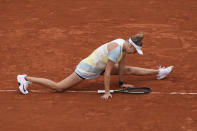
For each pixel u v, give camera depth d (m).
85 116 20.03
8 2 43.62
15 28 35.31
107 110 20.59
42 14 39.41
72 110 20.64
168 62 27.25
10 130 18.88
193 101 21.45
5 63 27.44
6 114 20.41
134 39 21.16
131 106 20.97
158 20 37.06
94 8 41.22
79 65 22.42
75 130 18.80
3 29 35.06
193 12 39.41
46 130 18.83
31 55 28.95
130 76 25.22
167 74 24.25
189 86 23.36
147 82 24.14
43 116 20.11
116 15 38.75
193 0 43.53
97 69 22.25
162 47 30.12
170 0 43.78
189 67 26.30
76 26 35.62
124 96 22.20
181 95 22.20
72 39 32.31
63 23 36.56
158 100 21.62
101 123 19.36
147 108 20.75
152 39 31.91
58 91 22.78
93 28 35.03
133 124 19.25
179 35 32.81
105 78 21.64
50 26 35.75
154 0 43.88
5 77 25.05
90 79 24.73
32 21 37.28
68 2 43.56
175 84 23.69
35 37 32.91
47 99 21.95
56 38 32.62
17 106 21.20
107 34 33.41
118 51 21.22
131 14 39.03
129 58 28.05
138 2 43.06
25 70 26.20
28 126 19.20
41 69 26.34
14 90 23.20
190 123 19.30
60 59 28.09
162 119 19.69
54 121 19.62
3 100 21.92
